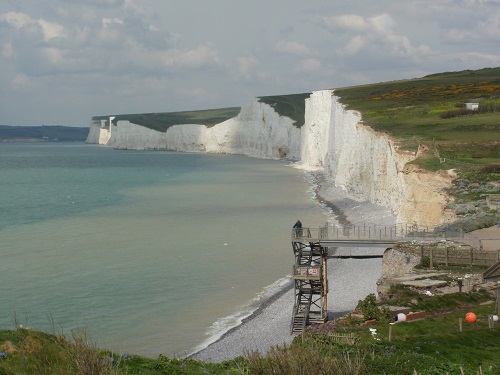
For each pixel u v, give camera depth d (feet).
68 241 202.08
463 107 312.29
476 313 96.48
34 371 50.70
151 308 129.80
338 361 56.54
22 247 191.72
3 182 445.78
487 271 106.32
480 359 76.95
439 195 173.37
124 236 211.00
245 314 126.00
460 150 208.64
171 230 222.48
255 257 177.47
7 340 55.06
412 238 126.62
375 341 83.51
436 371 69.72
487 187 168.66
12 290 141.08
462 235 129.08
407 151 215.92
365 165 279.49
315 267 116.47
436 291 106.83
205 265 167.94
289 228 223.30
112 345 107.45
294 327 113.70
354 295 132.87
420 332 89.04
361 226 206.90
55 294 138.41
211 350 104.53
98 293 139.74
